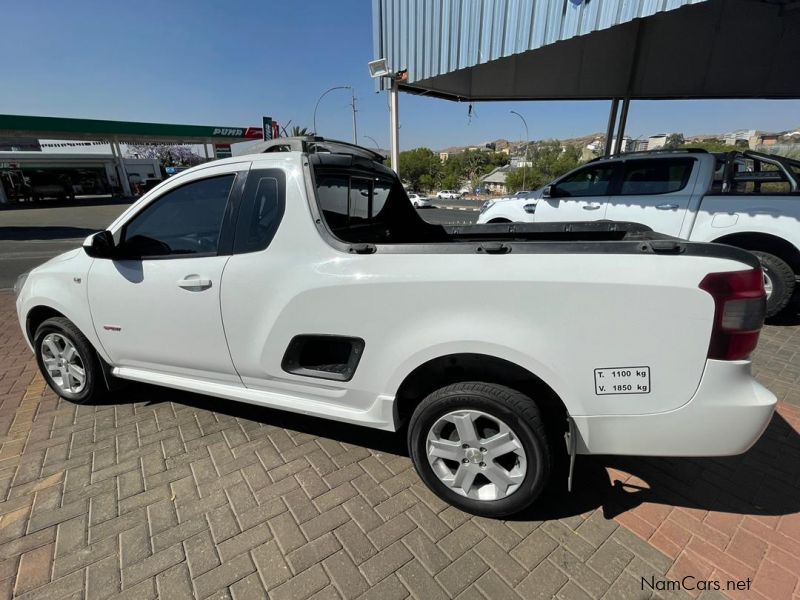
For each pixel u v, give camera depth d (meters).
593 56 8.71
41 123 30.45
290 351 2.40
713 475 2.48
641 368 1.80
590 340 1.82
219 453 2.74
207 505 2.31
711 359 1.74
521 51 5.48
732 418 1.76
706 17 7.34
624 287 1.76
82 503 2.32
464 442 2.11
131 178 45.75
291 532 2.12
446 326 2.00
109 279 2.82
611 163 5.65
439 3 6.66
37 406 3.34
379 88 8.41
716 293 1.69
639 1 4.18
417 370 2.26
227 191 2.52
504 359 1.93
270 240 2.38
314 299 2.24
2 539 2.09
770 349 4.16
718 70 8.34
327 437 2.90
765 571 1.87
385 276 2.08
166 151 73.56
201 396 3.45
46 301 3.11
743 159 5.03
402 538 2.08
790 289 4.55
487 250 1.96
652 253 1.78
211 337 2.61
